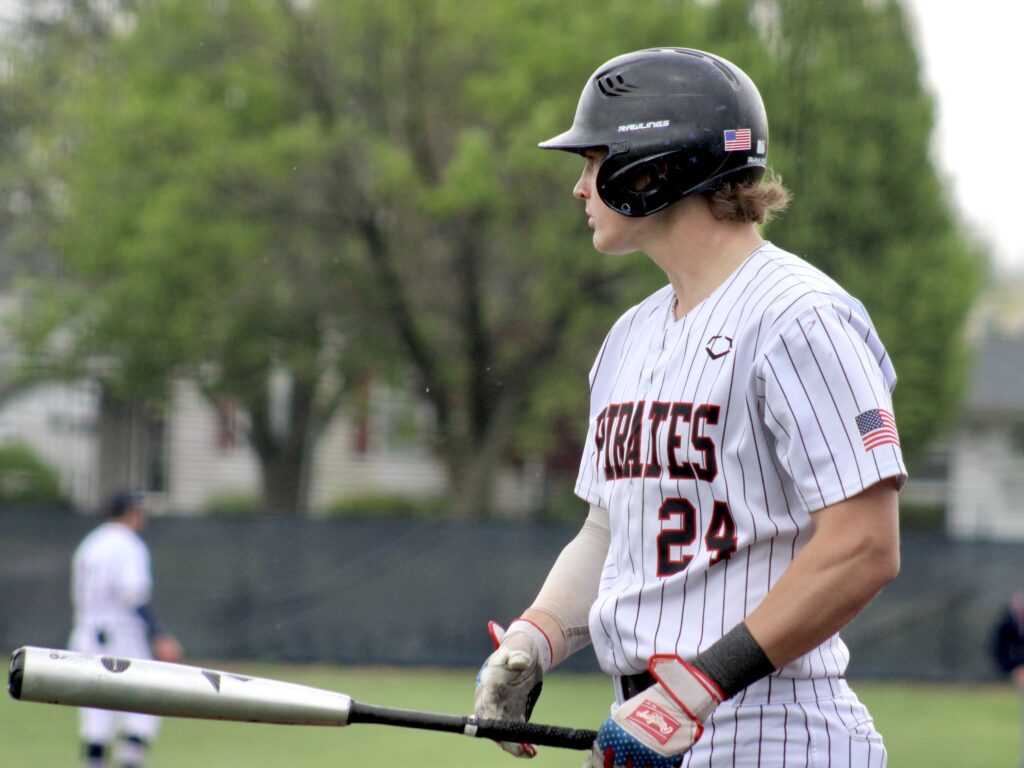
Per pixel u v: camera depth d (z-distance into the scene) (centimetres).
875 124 5731
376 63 7556
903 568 5478
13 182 8200
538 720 3912
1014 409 9412
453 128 7700
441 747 3541
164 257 7388
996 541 5453
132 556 3216
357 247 7800
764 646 784
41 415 9581
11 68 8125
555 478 9381
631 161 877
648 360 890
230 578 5469
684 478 843
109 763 3216
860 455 792
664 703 787
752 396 830
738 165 876
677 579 840
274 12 7500
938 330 6388
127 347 7800
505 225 7425
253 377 8025
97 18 8144
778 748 829
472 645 5516
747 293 850
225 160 7369
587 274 7481
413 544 5538
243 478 10194
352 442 10294
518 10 7288
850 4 5447
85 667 846
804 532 830
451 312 7881
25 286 8138
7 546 5331
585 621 971
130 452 9775
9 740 3606
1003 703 4844
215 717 866
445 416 8262
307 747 3538
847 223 5516
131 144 7419
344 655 5494
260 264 7669
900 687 5300
